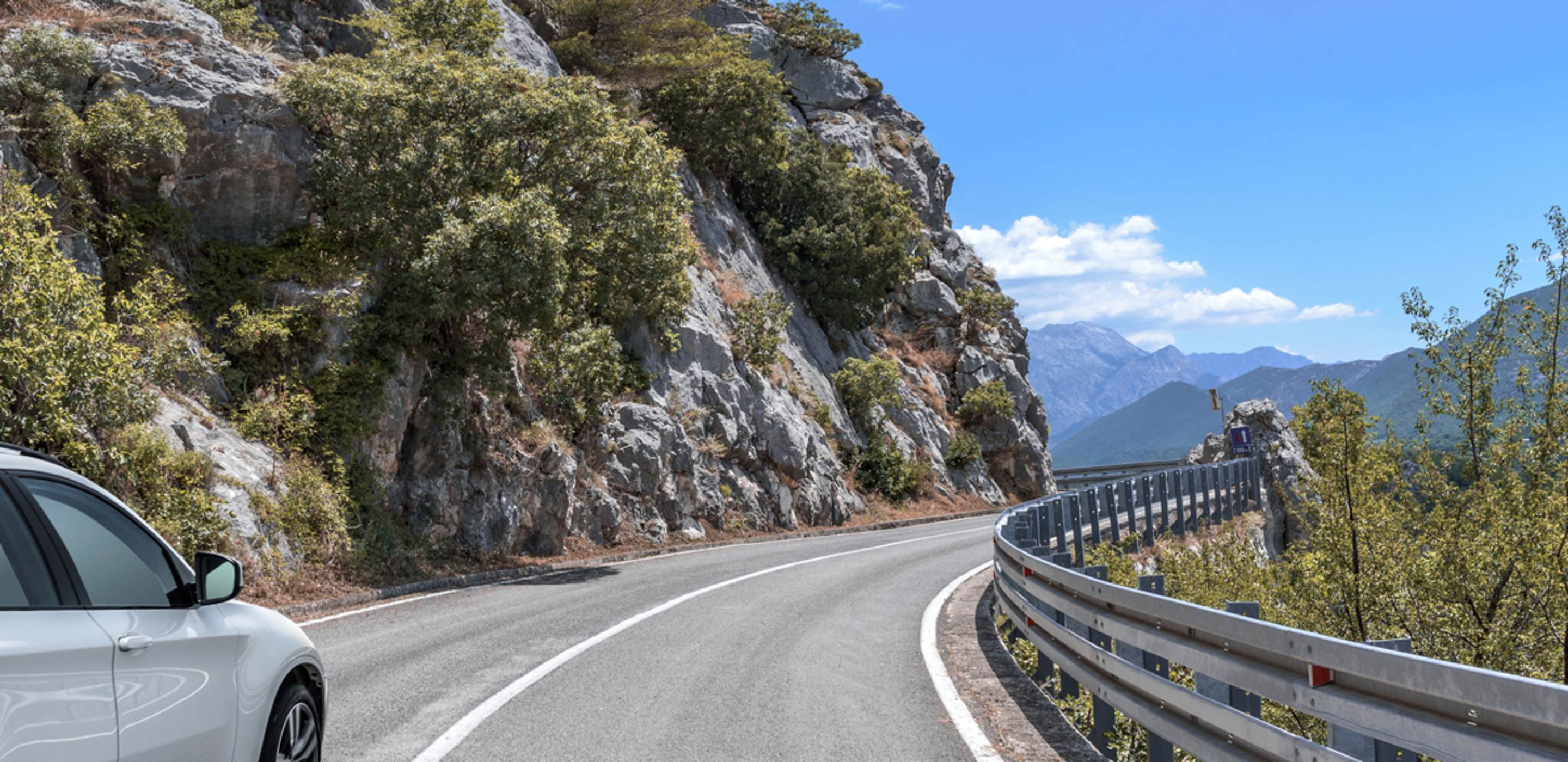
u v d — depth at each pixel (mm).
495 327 18078
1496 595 11914
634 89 43719
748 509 30031
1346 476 12844
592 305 23734
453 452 18625
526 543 20141
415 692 7660
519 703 7301
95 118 15133
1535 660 11367
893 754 6145
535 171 19953
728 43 47906
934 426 49438
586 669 8633
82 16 16578
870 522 36750
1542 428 11945
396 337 17484
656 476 25594
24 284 11086
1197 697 5000
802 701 7555
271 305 16594
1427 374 12836
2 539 3160
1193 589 14227
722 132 43594
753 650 9734
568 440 23016
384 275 18266
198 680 3816
